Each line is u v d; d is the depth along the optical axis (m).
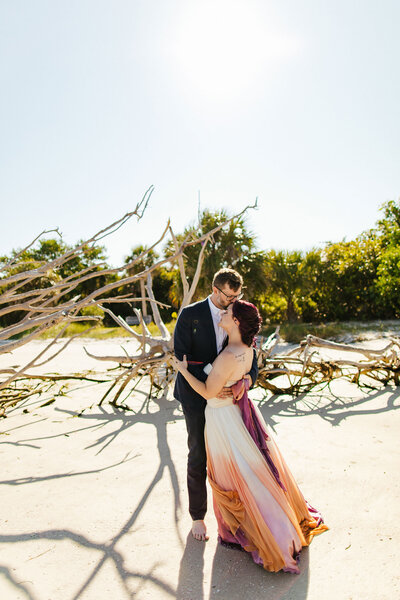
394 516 2.50
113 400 5.34
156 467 3.42
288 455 3.47
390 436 3.79
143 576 2.11
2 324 20.73
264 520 2.13
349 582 1.98
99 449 3.87
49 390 6.38
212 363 2.58
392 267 17.19
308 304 19.86
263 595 1.94
